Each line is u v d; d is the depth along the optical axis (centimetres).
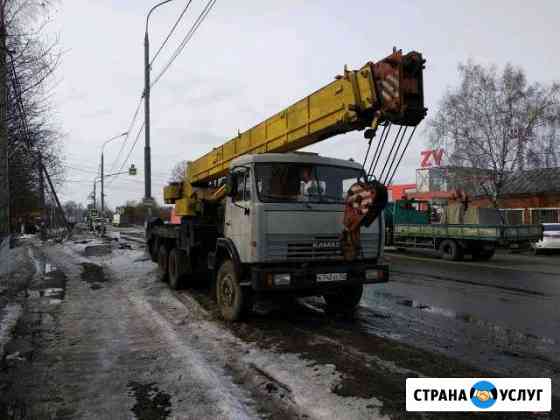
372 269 665
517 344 576
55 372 476
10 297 927
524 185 2883
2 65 771
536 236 1705
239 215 674
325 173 690
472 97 2684
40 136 1329
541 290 989
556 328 657
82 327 673
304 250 639
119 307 821
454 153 2722
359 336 609
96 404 396
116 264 1548
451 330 646
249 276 671
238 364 496
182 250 997
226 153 908
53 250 2298
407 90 514
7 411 384
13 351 552
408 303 847
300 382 439
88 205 6725
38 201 3559
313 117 643
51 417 373
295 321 699
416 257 1817
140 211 7581
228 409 383
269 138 749
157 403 397
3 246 1139
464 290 994
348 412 374
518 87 2589
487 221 1714
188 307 812
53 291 1002
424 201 2156
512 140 2597
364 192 582
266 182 646
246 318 696
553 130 2548
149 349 555
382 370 472
